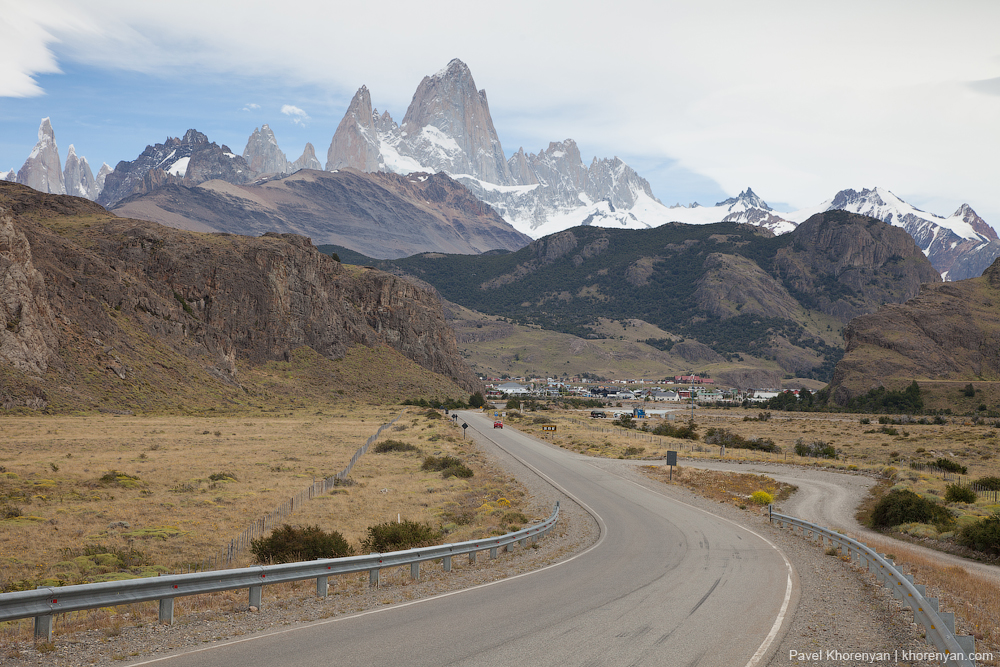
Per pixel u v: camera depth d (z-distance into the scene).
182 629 13.44
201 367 131.25
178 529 30.75
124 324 123.25
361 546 26.78
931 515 38.75
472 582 19.55
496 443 87.31
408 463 62.06
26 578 21.33
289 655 11.88
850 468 68.31
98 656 11.55
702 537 30.33
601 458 72.88
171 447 65.06
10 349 94.31
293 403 140.38
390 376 181.62
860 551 23.52
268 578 15.57
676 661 12.25
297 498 39.97
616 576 20.73
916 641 13.93
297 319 171.75
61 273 116.06
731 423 152.38
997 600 18.30
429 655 12.16
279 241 183.75
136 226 159.00
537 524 30.64
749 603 17.14
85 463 50.78
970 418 182.25
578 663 11.98
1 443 60.56
